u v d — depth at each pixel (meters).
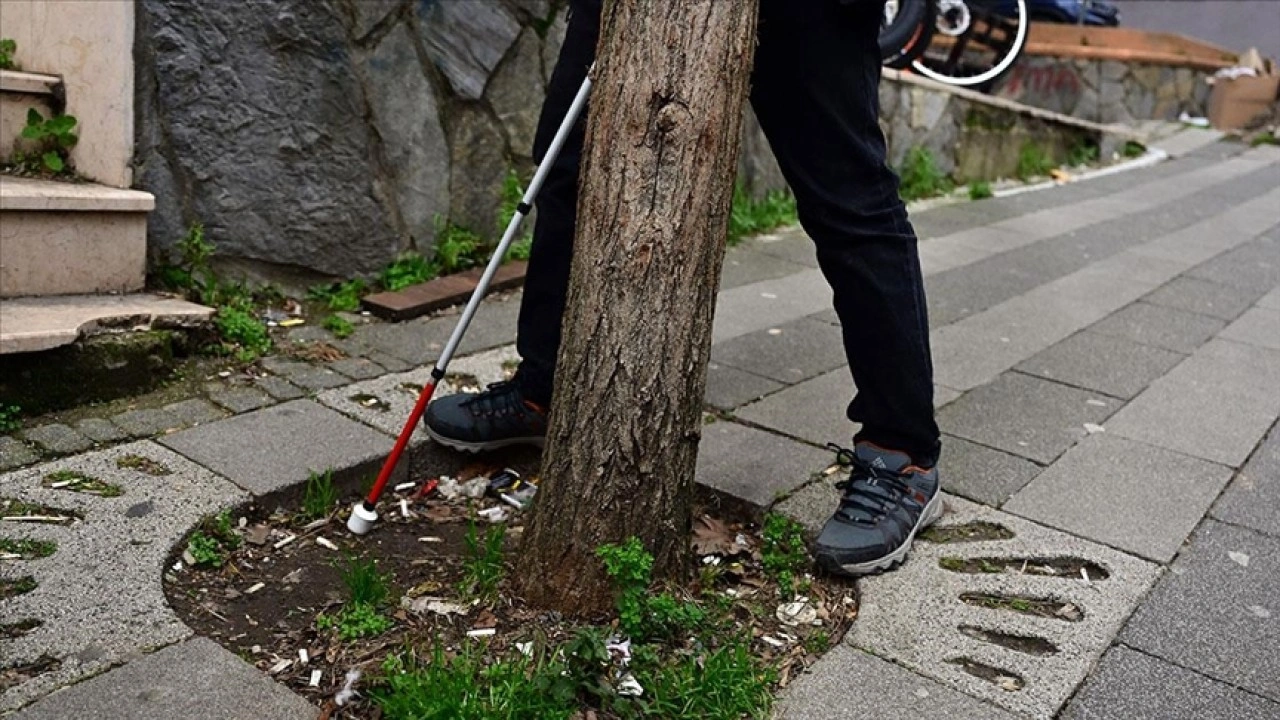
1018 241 5.64
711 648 2.12
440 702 1.83
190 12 3.49
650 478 2.13
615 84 2.02
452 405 2.86
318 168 3.87
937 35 8.45
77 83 3.52
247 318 3.54
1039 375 3.72
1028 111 7.52
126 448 2.75
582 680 1.92
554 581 2.17
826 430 3.16
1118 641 2.20
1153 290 4.84
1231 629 2.25
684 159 2.02
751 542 2.59
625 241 2.05
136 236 3.43
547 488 2.18
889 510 2.44
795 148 2.35
